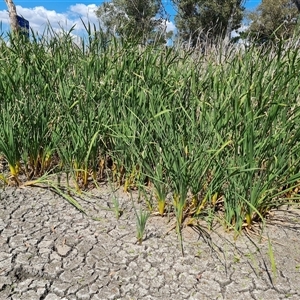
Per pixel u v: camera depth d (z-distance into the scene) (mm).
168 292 1405
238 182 1692
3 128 2049
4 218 1794
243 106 1803
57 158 2480
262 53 2279
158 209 1926
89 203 1994
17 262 1504
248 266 1557
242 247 1679
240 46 2436
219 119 1737
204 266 1544
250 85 1933
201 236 1742
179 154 1678
